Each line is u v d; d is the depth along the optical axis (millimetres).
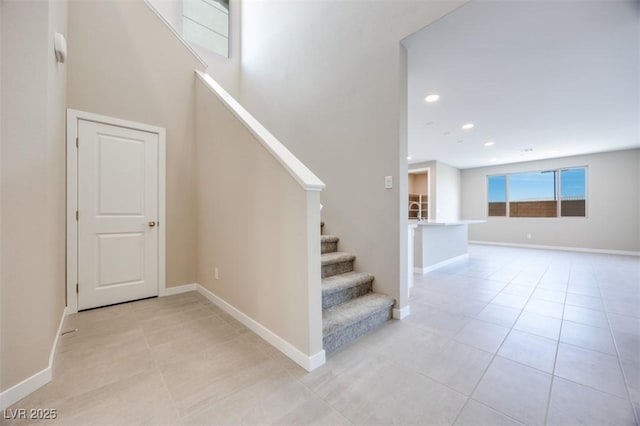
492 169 8211
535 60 2689
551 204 7160
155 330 2160
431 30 2230
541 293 3184
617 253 6168
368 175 2629
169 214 3096
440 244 4750
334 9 2977
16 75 1404
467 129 4844
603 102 3650
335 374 1588
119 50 2746
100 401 1354
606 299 2961
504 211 8023
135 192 2852
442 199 7859
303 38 3393
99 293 2641
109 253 2693
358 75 2711
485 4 1963
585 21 2137
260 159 2043
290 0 3611
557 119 4285
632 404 1340
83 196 2535
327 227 3053
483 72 2939
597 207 6453
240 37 4750
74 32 2484
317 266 1681
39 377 1443
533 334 2107
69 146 2441
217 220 2723
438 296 3070
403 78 2424
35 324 1440
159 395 1400
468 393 1424
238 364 1688
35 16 1482
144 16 2924
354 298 2418
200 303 2791
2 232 1337
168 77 3094
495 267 4680
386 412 1288
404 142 2430
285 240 1801
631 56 2619
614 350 1860
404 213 2445
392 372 1608
